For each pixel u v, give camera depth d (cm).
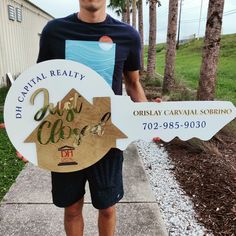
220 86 1220
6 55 921
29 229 247
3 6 891
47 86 160
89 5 155
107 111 167
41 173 342
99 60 165
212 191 310
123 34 166
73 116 165
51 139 167
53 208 275
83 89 162
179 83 926
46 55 171
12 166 366
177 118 175
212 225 260
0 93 776
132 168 366
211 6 450
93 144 171
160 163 391
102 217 193
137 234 244
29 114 162
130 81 192
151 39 1174
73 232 200
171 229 256
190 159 396
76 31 162
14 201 285
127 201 290
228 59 2720
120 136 172
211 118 177
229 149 431
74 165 172
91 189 185
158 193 312
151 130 174
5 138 463
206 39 465
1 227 249
